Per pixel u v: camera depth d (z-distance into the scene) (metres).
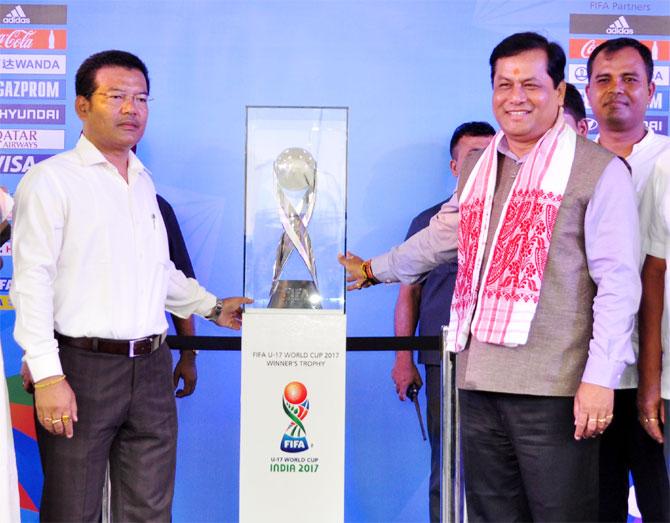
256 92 3.70
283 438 2.78
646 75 3.28
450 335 2.69
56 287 2.63
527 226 2.52
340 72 3.70
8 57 3.65
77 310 2.62
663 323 2.69
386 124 3.71
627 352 2.45
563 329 2.52
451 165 3.67
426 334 3.60
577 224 2.52
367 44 3.70
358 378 3.75
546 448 2.52
